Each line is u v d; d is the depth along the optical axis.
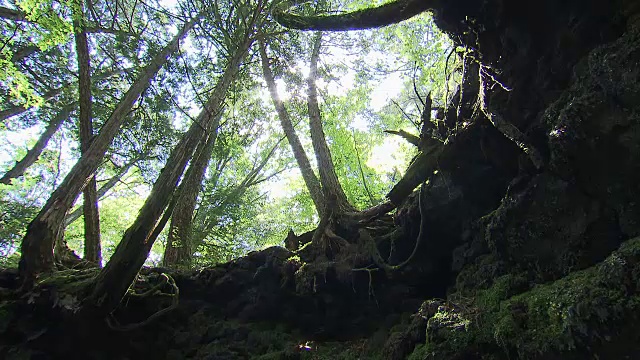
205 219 17.47
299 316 9.64
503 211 6.54
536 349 4.40
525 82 6.84
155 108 12.37
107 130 9.70
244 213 18.80
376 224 9.97
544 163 6.11
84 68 11.29
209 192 17.83
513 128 6.57
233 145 17.06
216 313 10.09
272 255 10.09
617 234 5.35
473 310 5.80
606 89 5.22
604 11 5.92
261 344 9.26
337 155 18.72
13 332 8.21
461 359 5.12
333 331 9.39
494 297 5.89
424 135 8.73
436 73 13.43
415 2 7.59
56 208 8.88
